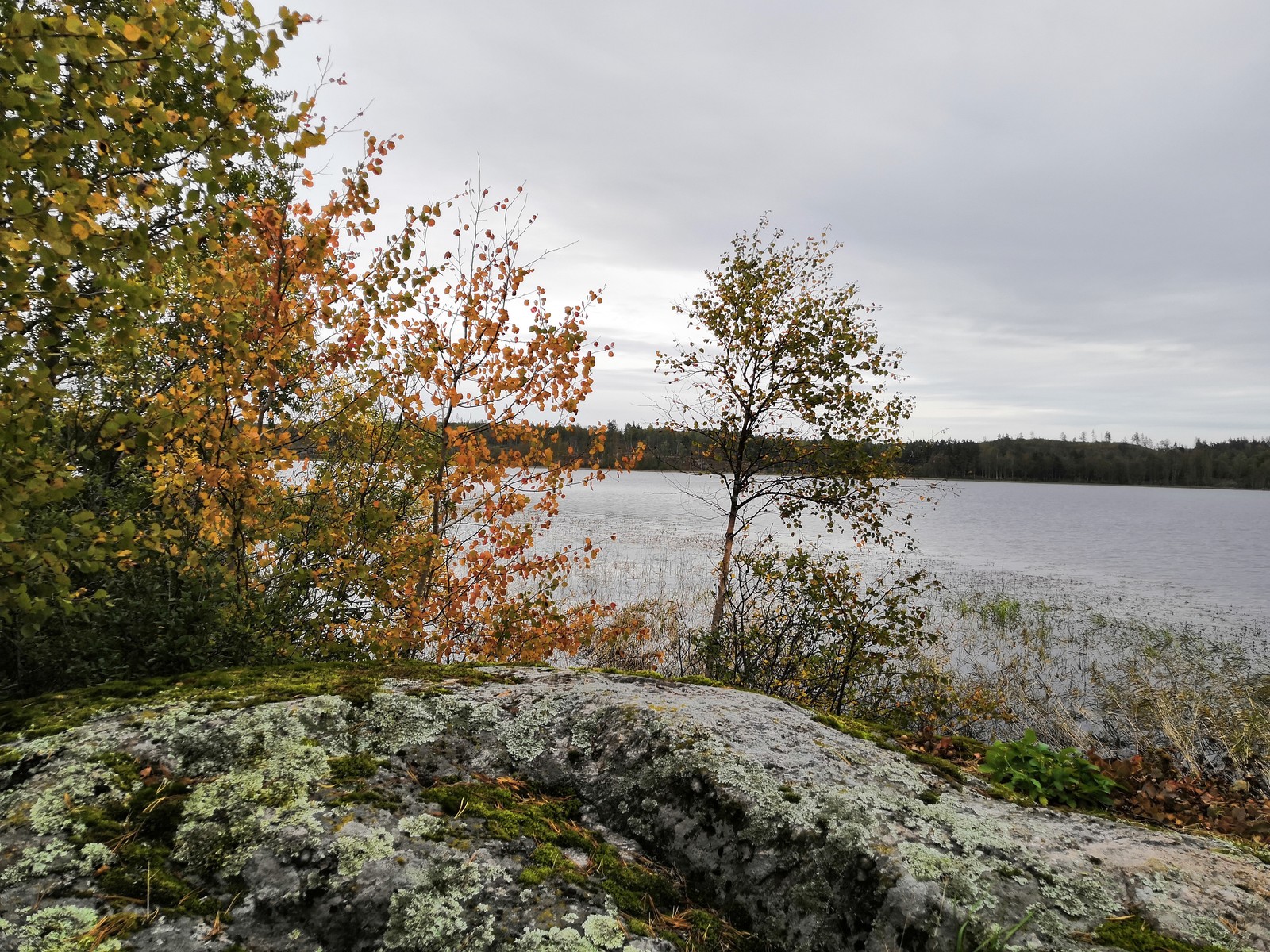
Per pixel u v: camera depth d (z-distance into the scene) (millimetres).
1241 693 10484
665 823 2398
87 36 2850
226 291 4828
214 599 4062
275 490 5867
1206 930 1840
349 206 5926
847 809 2303
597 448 7652
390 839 2133
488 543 7730
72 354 3852
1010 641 13891
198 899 1872
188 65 3543
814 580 9242
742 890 2139
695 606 15188
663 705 3043
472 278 7344
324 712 2795
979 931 1827
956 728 9164
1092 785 3023
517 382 7234
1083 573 24969
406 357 7055
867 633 9023
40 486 3033
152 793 2236
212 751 2475
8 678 3684
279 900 1900
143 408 4879
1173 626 15898
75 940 1651
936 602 17438
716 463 12102
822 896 2035
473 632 7730
